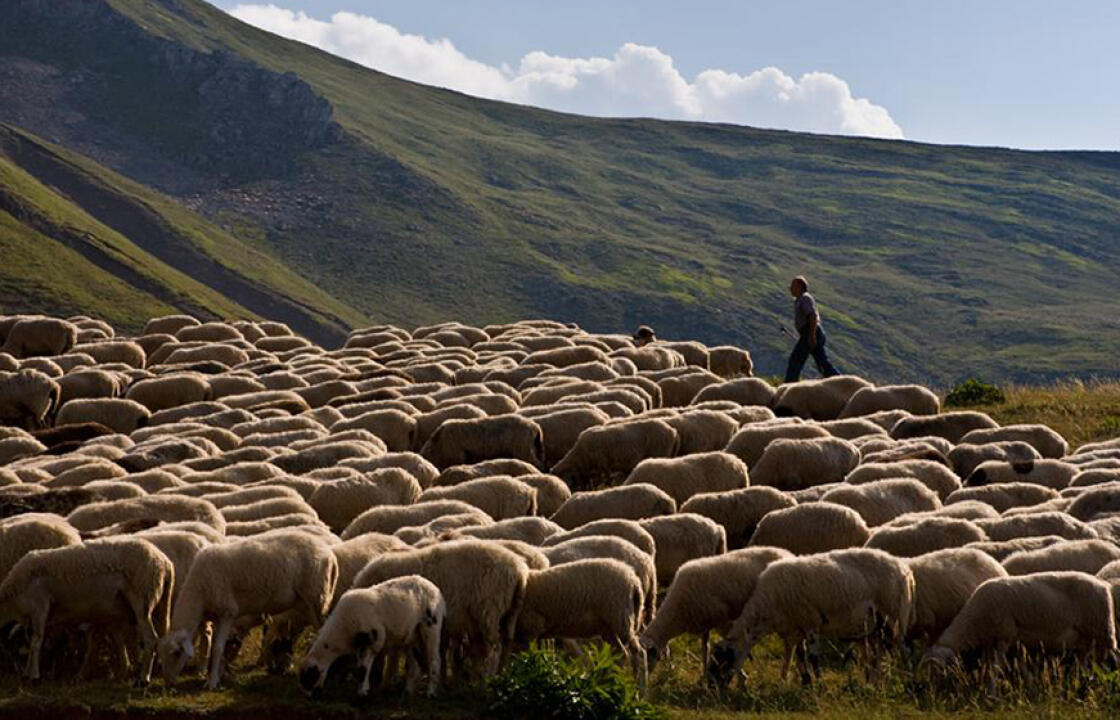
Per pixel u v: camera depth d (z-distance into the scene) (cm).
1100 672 1281
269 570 1416
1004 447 2222
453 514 1739
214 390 3098
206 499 1833
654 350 3441
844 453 2152
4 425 3022
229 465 2184
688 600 1435
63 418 2820
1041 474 2023
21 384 3014
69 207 18875
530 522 1652
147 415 2838
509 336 4094
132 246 18488
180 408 2844
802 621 1380
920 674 1347
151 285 16725
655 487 1845
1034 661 1352
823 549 1652
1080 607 1335
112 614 1440
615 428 2333
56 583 1415
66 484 2038
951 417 2441
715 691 1372
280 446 2364
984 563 1448
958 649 1352
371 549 1523
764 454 2159
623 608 1402
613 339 3794
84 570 1416
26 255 15550
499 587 1381
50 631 1491
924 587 1420
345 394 3014
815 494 1881
